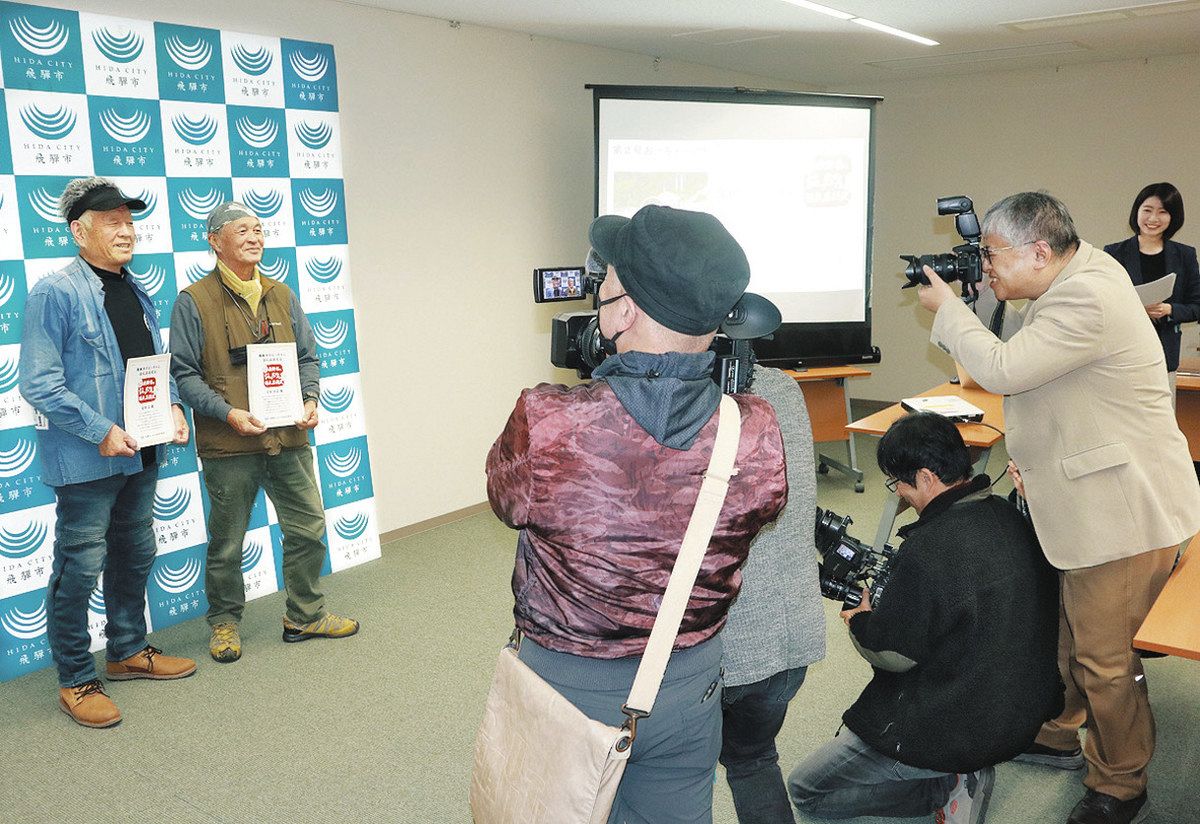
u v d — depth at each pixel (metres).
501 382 4.76
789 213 5.22
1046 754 2.36
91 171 2.92
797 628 1.55
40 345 2.41
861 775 2.04
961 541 1.83
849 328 5.45
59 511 2.55
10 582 2.85
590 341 1.49
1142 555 1.91
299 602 3.13
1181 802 2.18
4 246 2.73
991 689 1.81
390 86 3.98
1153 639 1.55
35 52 2.75
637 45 5.09
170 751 2.46
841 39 4.98
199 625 3.31
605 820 0.99
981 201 6.66
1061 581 2.04
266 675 2.91
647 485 0.98
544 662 1.06
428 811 2.21
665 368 1.00
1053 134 6.29
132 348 2.63
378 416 4.12
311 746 2.49
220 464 2.92
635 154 4.84
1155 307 3.79
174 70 3.11
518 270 4.78
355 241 3.92
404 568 3.88
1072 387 1.91
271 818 2.17
